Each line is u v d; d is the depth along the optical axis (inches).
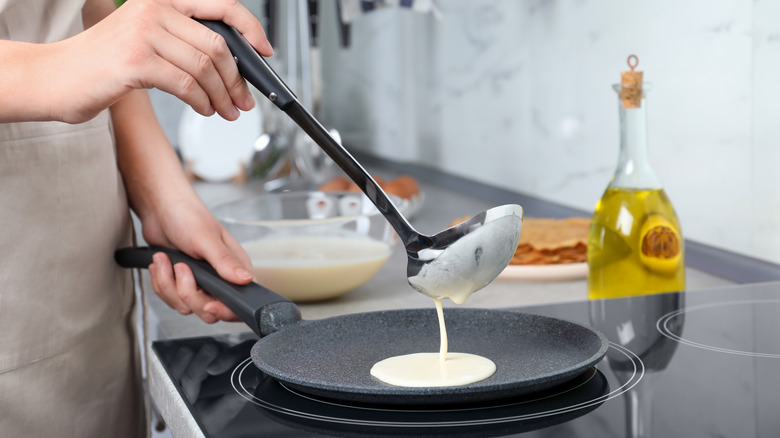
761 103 35.7
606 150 47.3
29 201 27.2
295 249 34.5
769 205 35.8
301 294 34.4
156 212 32.1
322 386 19.6
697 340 25.1
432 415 19.2
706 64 38.6
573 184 50.9
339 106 92.1
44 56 23.3
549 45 52.0
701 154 39.6
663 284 31.1
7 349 27.0
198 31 22.6
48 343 28.1
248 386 22.2
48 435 28.4
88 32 23.5
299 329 24.5
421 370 21.6
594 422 18.2
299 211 42.3
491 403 19.7
